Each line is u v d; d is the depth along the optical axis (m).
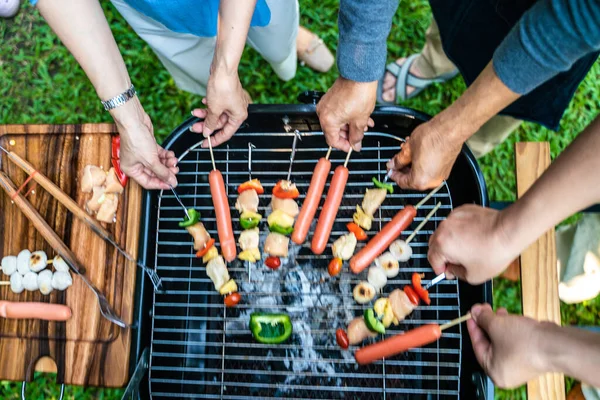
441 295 0.85
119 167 0.86
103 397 1.19
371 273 0.86
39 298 0.86
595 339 0.54
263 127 0.89
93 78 0.71
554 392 0.81
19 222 0.88
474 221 0.68
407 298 0.83
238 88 0.77
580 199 0.56
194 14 0.82
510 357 0.60
